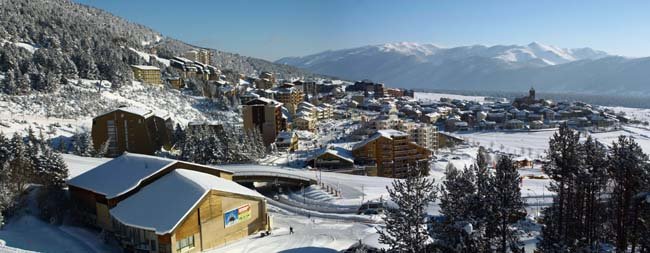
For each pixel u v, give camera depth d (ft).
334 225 206.28
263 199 196.65
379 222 211.00
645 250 154.30
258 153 386.11
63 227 184.85
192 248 166.61
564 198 188.44
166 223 159.43
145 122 377.09
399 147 389.80
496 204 142.20
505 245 147.33
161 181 186.39
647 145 624.18
